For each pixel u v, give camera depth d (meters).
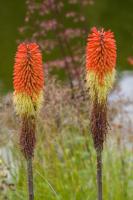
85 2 13.27
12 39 28.53
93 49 6.96
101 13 29.44
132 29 27.17
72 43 18.52
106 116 7.22
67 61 12.73
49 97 10.74
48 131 10.72
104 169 11.12
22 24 30.55
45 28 12.66
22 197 10.14
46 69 11.93
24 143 7.20
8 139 11.25
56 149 10.87
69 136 11.39
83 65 9.70
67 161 10.86
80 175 10.77
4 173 10.41
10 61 26.05
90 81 7.08
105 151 11.43
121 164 11.42
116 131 11.77
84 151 11.24
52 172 10.60
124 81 20.09
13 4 34.00
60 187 10.31
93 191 10.47
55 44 12.73
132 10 30.16
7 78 23.95
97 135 7.21
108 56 6.97
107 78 7.04
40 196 10.11
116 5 30.75
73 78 12.71
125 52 24.83
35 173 10.35
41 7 12.77
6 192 10.43
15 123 10.84
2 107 11.06
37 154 10.70
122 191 10.76
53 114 10.76
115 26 27.81
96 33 7.00
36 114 7.22
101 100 7.14
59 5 12.86
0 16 32.16
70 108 11.01
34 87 7.07
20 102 7.13
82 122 10.98
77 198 10.32
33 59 7.01
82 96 10.90
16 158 11.05
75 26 26.44
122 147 12.37
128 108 13.84
